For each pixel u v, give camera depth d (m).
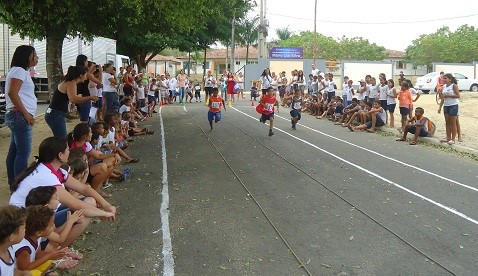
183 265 5.75
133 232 6.79
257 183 9.58
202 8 14.54
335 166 11.31
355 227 7.13
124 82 18.20
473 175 10.74
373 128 17.59
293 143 14.52
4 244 4.05
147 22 17.64
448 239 6.71
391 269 5.71
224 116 21.55
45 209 4.72
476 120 21.45
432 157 12.91
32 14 14.08
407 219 7.54
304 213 7.75
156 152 12.61
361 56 74.19
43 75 25.52
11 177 7.36
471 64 42.47
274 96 15.84
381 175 10.49
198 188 9.12
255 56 74.31
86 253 6.05
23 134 7.02
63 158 5.71
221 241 6.50
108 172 8.29
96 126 9.09
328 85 21.81
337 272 5.61
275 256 6.05
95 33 18.17
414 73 80.69
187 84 32.31
